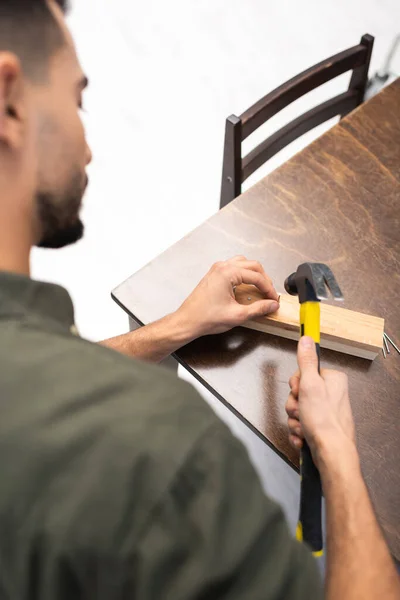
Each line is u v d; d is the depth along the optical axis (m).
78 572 0.37
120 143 2.22
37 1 0.44
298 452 0.88
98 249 1.98
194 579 0.38
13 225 0.46
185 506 0.39
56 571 0.37
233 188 1.36
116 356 0.45
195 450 0.40
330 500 0.68
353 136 1.22
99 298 1.90
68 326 0.51
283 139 1.39
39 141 0.45
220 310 0.95
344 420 0.75
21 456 0.38
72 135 0.48
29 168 0.45
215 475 0.40
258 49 2.47
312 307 0.84
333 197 1.14
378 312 1.01
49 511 0.37
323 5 2.59
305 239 1.09
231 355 0.96
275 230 1.10
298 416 0.79
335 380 0.78
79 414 0.39
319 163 1.18
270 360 0.96
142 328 0.97
